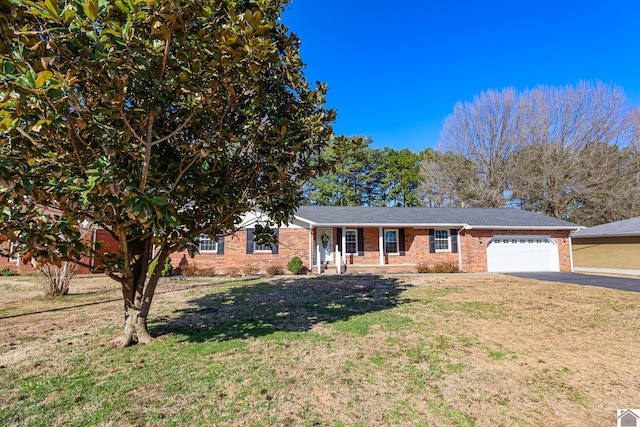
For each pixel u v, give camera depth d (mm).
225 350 4648
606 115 24188
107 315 7062
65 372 3883
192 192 4660
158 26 2904
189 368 3998
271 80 4531
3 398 3232
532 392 3438
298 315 6875
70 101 2773
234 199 5250
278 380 3676
